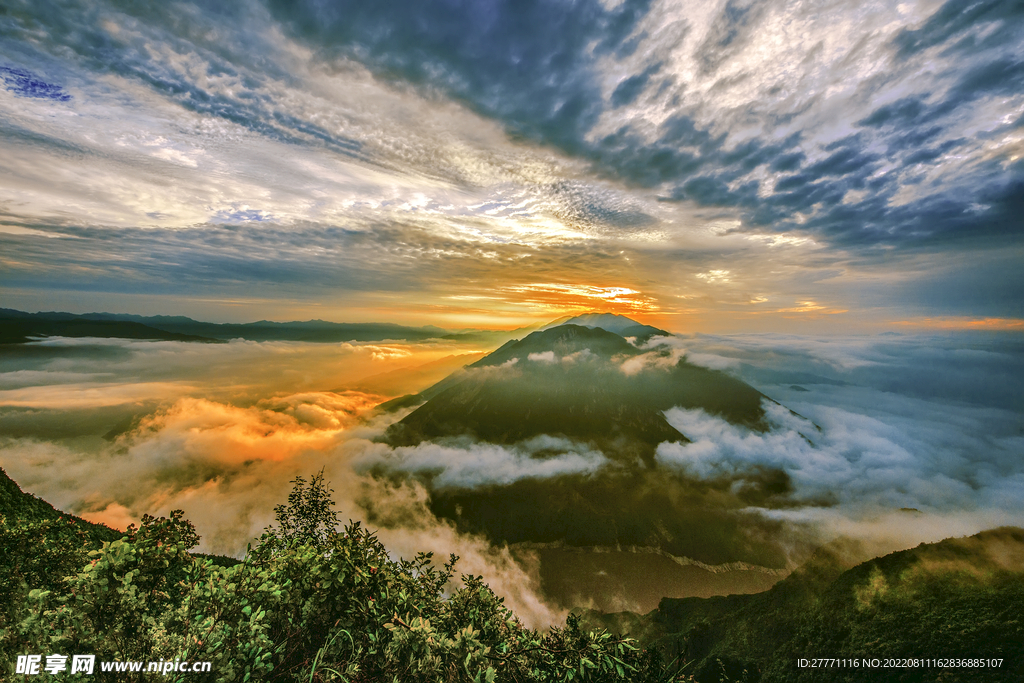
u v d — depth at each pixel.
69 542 10.22
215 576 8.36
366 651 8.41
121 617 7.36
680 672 9.36
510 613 10.45
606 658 8.97
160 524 8.66
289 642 8.53
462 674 8.11
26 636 7.46
